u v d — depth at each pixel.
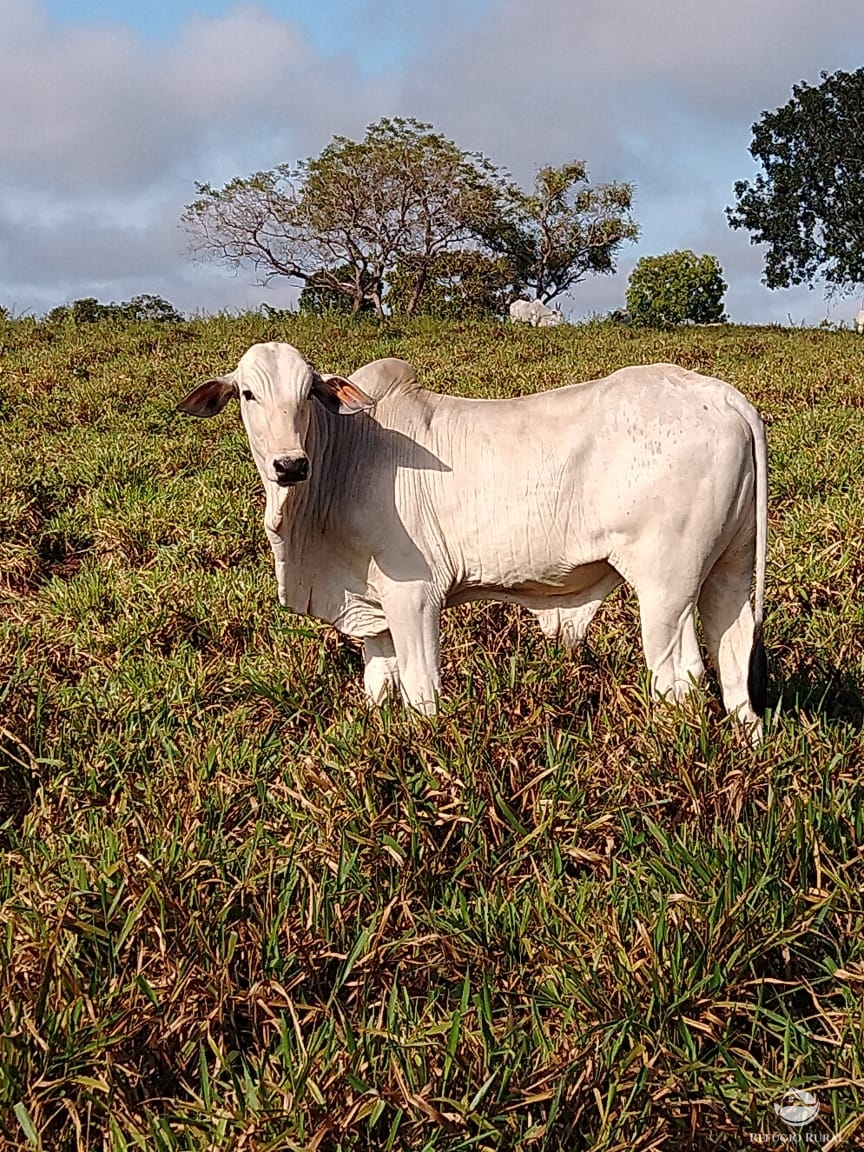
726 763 3.67
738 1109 2.62
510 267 39.22
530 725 3.92
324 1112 2.42
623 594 5.96
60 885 3.17
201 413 4.46
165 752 4.21
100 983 2.83
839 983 2.96
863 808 3.42
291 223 32.81
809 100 33.38
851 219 33.28
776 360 13.70
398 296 39.09
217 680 5.11
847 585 5.95
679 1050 2.67
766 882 3.06
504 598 4.55
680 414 4.07
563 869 3.35
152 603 6.10
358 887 3.22
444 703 4.11
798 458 8.49
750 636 4.39
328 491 4.30
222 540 7.18
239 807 3.72
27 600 6.69
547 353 14.96
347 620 4.51
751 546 4.32
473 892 3.34
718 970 2.80
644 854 3.31
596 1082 2.58
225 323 17.17
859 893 3.13
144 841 3.33
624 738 3.97
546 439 4.22
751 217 34.53
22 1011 2.66
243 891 3.14
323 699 4.75
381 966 3.02
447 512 4.29
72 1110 2.50
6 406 10.96
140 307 28.59
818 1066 2.74
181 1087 2.73
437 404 4.42
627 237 40.03
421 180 32.78
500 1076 2.57
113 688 4.93
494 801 3.54
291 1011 2.69
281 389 3.99
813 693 4.70
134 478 8.74
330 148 32.78
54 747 4.30
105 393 11.34
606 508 4.13
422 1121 2.44
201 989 2.84
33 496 8.16
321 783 3.67
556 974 2.85
